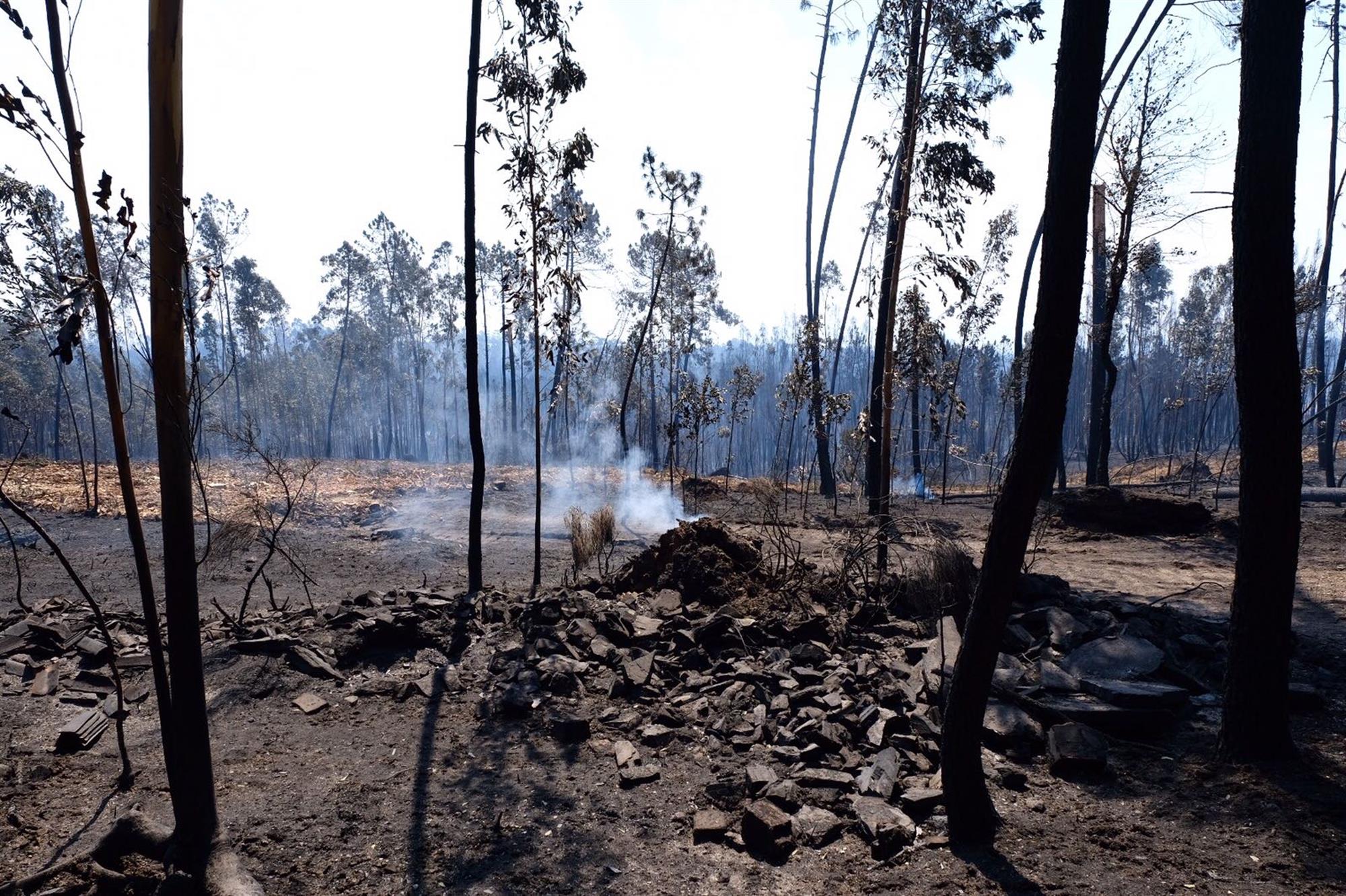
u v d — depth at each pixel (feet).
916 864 12.29
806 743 16.39
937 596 22.84
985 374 139.23
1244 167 14.06
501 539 47.73
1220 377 74.23
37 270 14.16
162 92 10.63
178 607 11.73
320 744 17.42
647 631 21.93
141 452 150.20
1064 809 13.85
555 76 26.45
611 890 12.03
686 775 15.76
